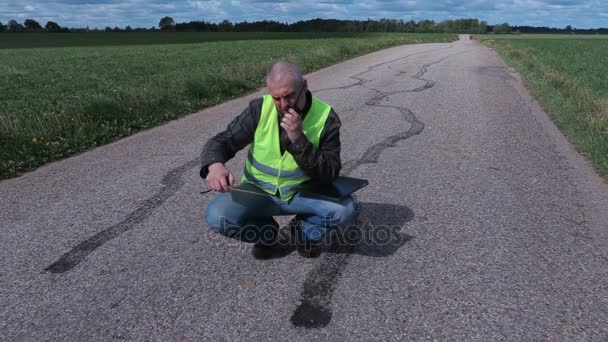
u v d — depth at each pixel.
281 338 2.50
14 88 12.98
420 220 3.93
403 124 7.45
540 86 11.17
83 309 2.78
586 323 2.59
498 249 3.43
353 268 3.18
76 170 5.43
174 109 8.84
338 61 19.75
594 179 4.90
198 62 21.25
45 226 3.91
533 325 2.57
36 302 2.86
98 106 7.80
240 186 3.03
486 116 8.02
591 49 33.50
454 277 3.06
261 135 2.84
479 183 4.80
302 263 3.26
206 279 3.08
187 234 3.74
